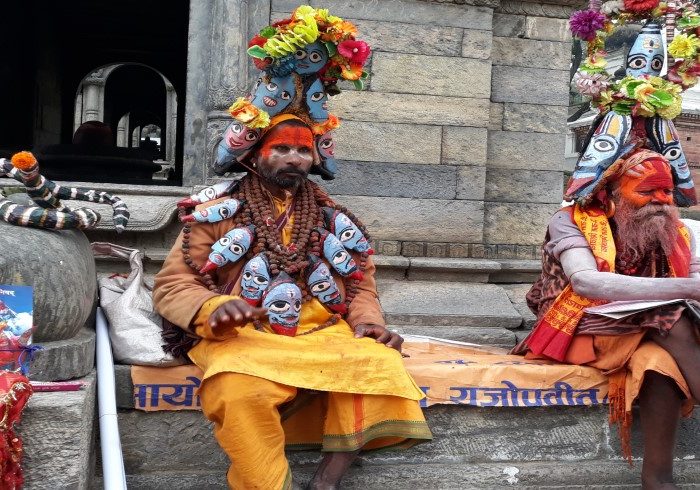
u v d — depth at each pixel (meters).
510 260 4.79
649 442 3.10
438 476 3.16
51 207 2.98
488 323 4.34
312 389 2.79
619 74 4.18
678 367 3.04
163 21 9.72
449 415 3.27
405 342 3.88
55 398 2.50
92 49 10.90
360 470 3.12
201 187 4.23
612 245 3.31
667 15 3.47
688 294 3.10
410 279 4.55
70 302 2.79
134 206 4.09
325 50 3.09
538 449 3.34
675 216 3.33
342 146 4.52
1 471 2.24
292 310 2.95
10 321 2.56
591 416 3.37
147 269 4.17
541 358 3.50
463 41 4.63
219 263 2.96
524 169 4.91
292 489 2.72
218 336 2.79
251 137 3.04
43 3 8.80
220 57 4.33
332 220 3.19
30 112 8.66
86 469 2.69
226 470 3.11
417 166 4.61
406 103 4.59
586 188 3.37
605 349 3.29
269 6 4.41
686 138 12.40
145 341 3.08
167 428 3.08
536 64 4.91
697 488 3.33
